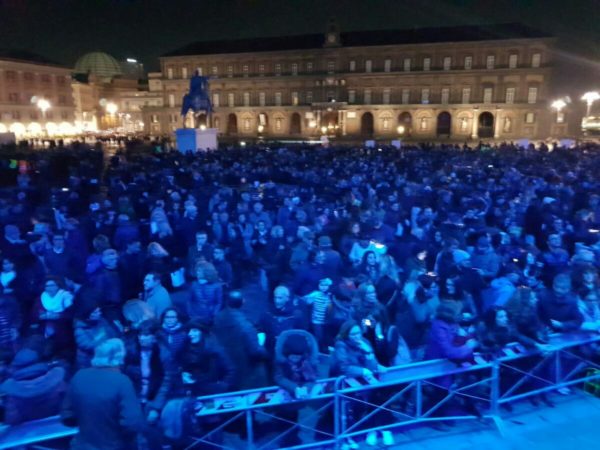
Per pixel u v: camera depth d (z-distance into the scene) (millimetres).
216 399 5637
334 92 88688
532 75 78312
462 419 6645
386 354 6730
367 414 6227
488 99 81375
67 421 4816
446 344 6453
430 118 84938
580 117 83062
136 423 4609
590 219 11977
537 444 6207
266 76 92250
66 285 8375
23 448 4895
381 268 8664
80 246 10453
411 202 14516
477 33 82250
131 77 137000
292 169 22375
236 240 11727
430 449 6145
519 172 20375
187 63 96562
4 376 5629
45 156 29109
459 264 8812
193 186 18812
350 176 20156
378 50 85688
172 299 9477
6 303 7168
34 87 87000
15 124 82938
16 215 12547
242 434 6293
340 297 7961
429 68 83938
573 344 6855
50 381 5281
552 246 9688
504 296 8047
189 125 96312
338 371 6145
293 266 9492
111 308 7152
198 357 5734
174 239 11477
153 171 22234
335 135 87688
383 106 86625
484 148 38781
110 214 12336
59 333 6938
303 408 6359
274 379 5891
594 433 6402
